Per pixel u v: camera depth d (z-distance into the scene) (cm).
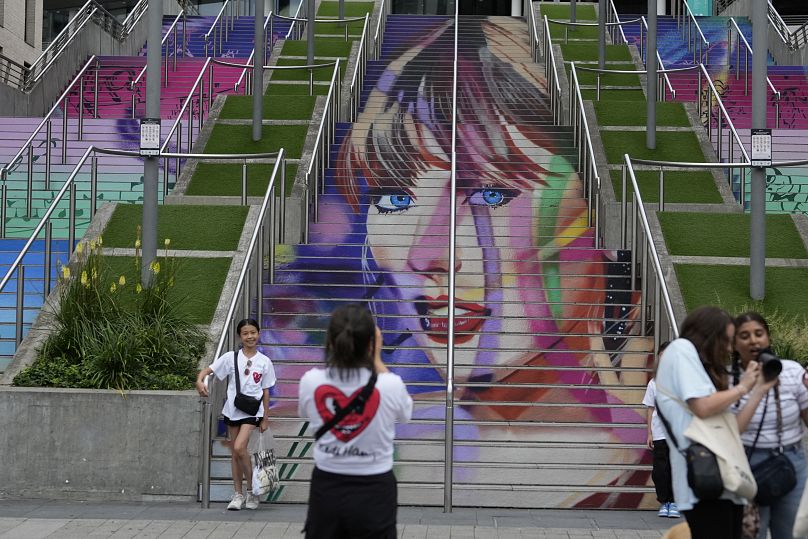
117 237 1750
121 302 1481
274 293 1677
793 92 3347
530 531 1114
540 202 2086
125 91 3341
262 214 1609
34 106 3291
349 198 2117
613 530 1123
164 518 1176
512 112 2792
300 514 1216
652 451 1236
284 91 3036
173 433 1286
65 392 1288
